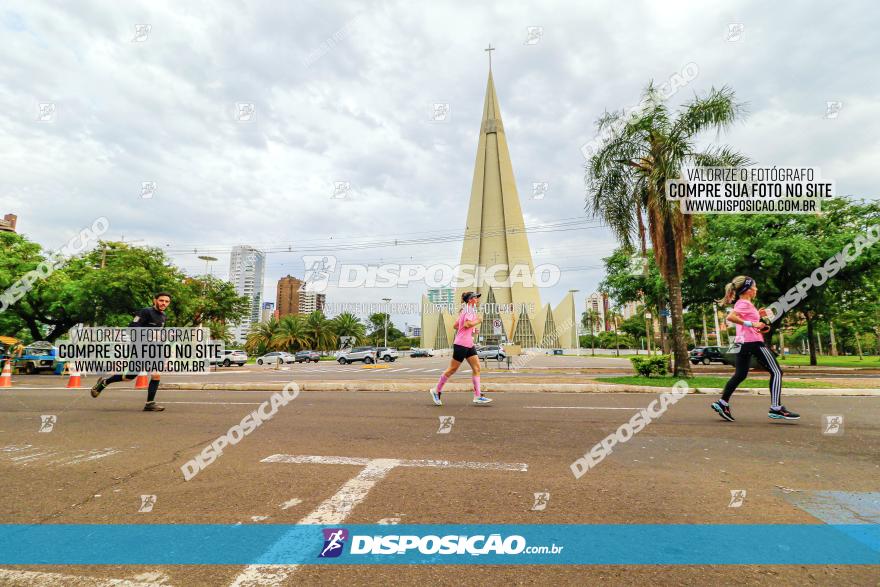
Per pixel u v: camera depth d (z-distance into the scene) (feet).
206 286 128.06
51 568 6.30
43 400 26.14
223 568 6.27
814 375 51.21
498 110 347.36
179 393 29.94
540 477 10.26
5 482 10.12
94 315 81.05
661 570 6.17
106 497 9.09
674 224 38.06
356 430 15.89
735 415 19.17
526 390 29.94
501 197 332.60
